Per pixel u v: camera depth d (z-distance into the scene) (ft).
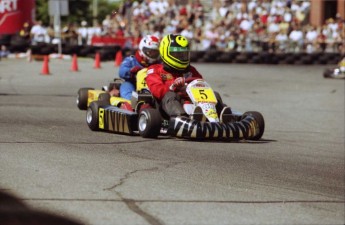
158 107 103.19
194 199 62.80
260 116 101.24
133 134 101.76
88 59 291.38
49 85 188.55
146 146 91.35
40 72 224.12
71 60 279.90
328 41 343.67
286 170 78.74
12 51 286.66
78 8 474.49
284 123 135.44
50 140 93.66
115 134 102.68
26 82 193.77
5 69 230.89
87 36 338.34
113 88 123.75
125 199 61.93
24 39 288.71
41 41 295.28
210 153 87.71
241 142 100.27
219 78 228.63
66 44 292.20
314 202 63.87
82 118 124.26
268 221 57.26
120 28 337.72
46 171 71.87
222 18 353.72
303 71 271.90
